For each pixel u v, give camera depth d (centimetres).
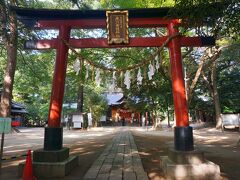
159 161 991
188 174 725
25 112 4366
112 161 948
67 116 4097
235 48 2367
